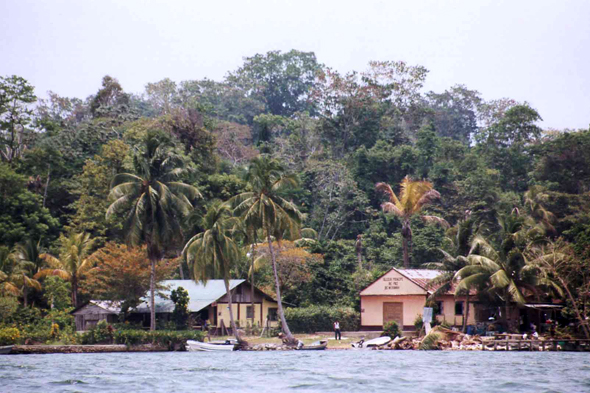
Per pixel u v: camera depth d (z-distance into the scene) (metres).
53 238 140.75
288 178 100.88
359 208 165.12
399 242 148.00
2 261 113.81
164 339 96.69
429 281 105.81
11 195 138.12
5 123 157.12
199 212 110.00
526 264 96.25
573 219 138.88
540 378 55.44
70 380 55.44
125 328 103.62
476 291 103.94
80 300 125.44
